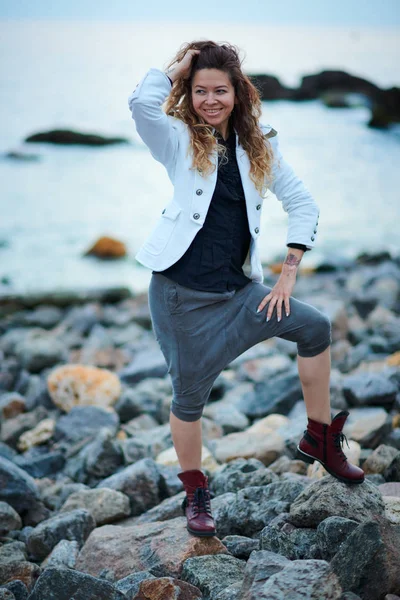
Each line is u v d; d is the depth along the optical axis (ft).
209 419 16.22
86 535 10.92
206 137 8.59
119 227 42.63
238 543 9.38
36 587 8.08
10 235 40.57
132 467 12.26
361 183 52.47
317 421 9.25
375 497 9.12
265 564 8.03
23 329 25.71
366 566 7.48
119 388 17.51
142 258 8.88
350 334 22.09
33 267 34.99
